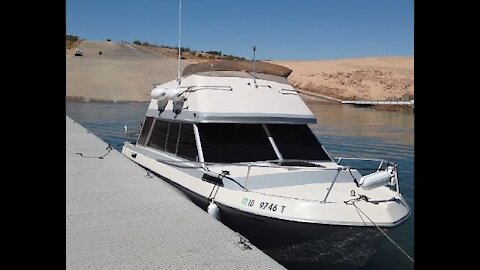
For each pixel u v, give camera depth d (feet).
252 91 26.68
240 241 16.37
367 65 236.84
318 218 18.24
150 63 212.84
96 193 23.72
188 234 17.22
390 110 134.62
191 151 25.23
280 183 21.80
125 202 21.94
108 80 172.65
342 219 18.17
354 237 18.33
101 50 252.42
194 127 25.29
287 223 18.71
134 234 17.22
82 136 52.24
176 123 28.04
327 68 228.02
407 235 26.43
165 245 16.06
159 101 30.81
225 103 25.35
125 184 25.98
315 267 19.74
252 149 24.67
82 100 142.61
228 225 21.29
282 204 19.21
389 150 59.98
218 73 27.94
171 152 28.04
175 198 22.81
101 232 17.47
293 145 25.53
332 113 125.39
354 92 181.98
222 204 20.97
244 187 21.06
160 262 14.53
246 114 25.13
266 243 20.16
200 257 14.93
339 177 22.89
